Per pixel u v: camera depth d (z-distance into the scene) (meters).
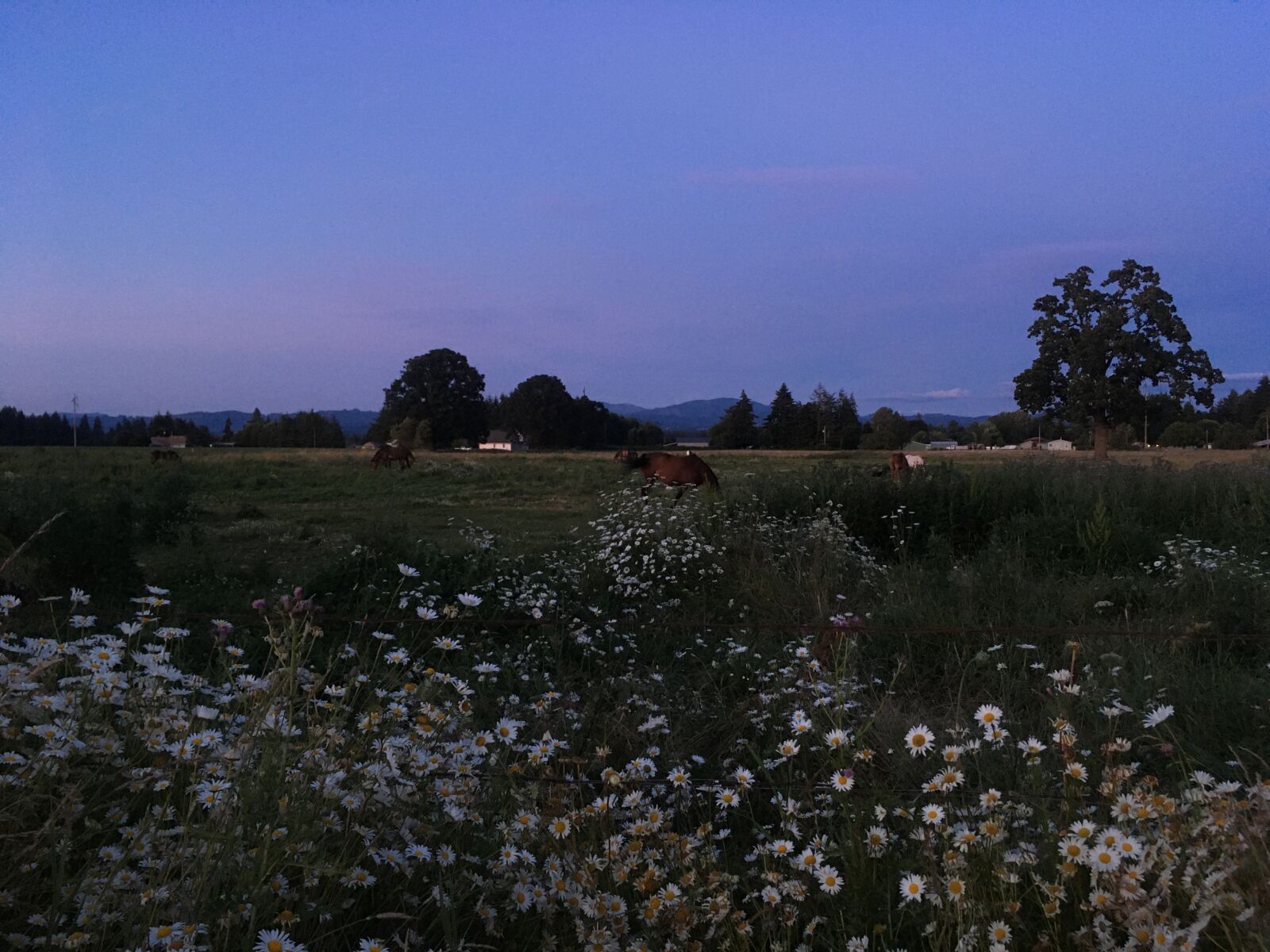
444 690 4.39
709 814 3.63
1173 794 3.18
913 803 3.03
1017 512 11.05
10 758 2.53
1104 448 54.81
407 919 2.42
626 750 4.28
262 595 7.75
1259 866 2.30
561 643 6.25
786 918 2.59
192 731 2.94
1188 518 11.77
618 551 9.07
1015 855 2.60
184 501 12.79
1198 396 53.06
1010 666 5.51
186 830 2.26
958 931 2.40
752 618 7.62
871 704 4.79
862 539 11.20
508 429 116.31
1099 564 9.10
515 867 2.68
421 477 29.41
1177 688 4.80
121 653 3.28
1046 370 54.69
